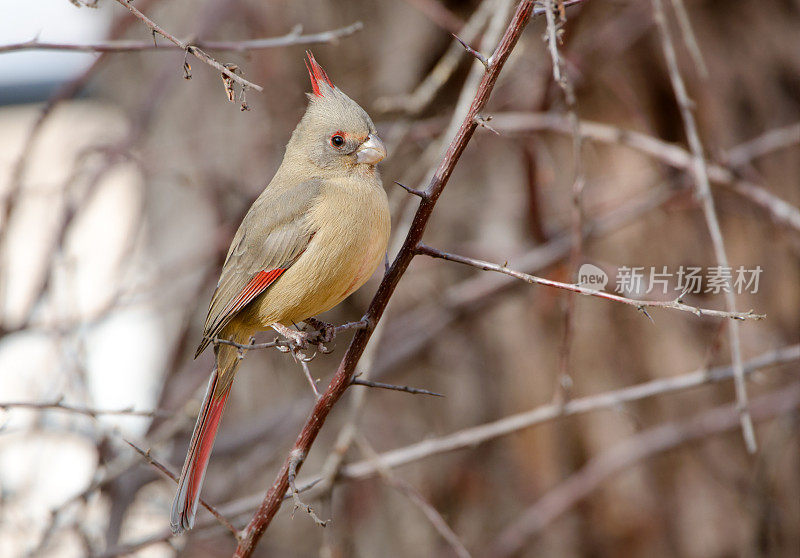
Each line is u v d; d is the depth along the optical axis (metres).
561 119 9.70
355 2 11.09
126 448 8.95
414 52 11.12
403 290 11.34
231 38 11.00
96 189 10.23
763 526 11.03
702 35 11.58
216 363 7.08
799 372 11.10
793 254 11.27
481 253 11.14
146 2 9.84
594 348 11.06
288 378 11.50
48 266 9.64
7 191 9.84
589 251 11.30
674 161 9.33
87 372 9.33
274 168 10.83
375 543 10.91
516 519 11.02
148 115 10.77
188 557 10.34
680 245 11.16
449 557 10.90
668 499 11.16
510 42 4.95
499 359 11.30
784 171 11.81
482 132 9.88
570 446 11.07
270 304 7.11
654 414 11.13
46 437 9.41
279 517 10.82
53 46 6.32
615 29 10.82
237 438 10.80
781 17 11.83
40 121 9.74
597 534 11.16
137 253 12.17
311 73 7.70
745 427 6.37
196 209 11.81
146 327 13.07
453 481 11.06
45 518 8.76
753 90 11.65
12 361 9.88
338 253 6.86
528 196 10.12
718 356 11.05
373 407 11.32
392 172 11.21
